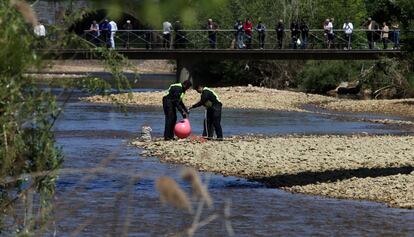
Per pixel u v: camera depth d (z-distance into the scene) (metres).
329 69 133.88
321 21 141.38
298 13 140.12
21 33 15.29
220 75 153.50
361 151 55.72
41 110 18.36
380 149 56.84
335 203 38.75
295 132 72.38
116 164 49.84
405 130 76.38
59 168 19.31
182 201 9.90
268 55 120.12
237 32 122.88
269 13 137.00
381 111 100.56
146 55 116.50
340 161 51.09
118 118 82.50
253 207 37.28
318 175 46.22
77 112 88.06
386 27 125.19
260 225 33.44
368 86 128.62
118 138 64.75
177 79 118.75
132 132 69.38
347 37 138.12
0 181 16.77
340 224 33.94
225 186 43.16
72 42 16.48
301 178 45.38
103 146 59.38
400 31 116.50
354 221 34.59
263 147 57.09
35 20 13.29
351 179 44.06
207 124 61.38
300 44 127.06
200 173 47.53
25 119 17.88
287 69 143.50
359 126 79.88
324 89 134.62
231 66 146.88
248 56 119.31
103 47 20.42
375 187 41.75
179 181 42.91
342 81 133.88
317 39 138.38
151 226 32.69
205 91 60.91
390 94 124.31
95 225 32.16
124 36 115.12
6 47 15.08
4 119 16.92
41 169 18.64
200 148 56.38
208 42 120.50
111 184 42.41
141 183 42.94
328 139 63.72
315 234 31.94
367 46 136.75
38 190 19.05
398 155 53.72
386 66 124.31
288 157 52.59
